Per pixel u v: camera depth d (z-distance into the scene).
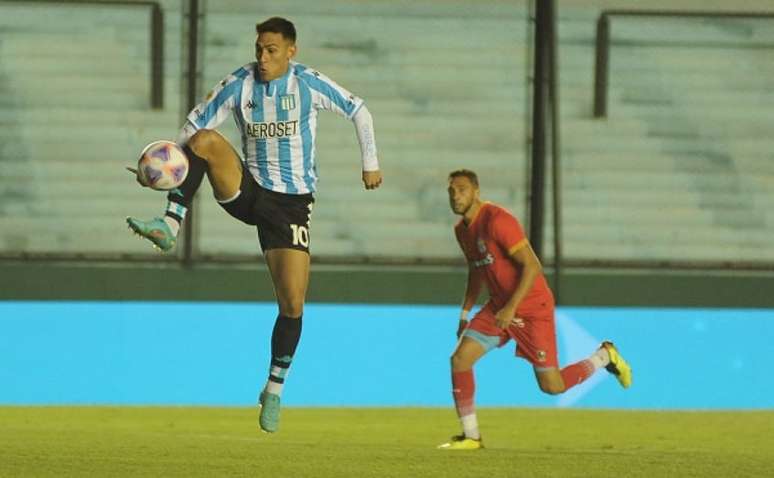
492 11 58.44
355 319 45.22
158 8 54.81
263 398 23.58
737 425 38.78
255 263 48.03
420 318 45.50
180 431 33.69
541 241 49.06
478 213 29.92
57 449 25.75
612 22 58.16
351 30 58.12
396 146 56.22
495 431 36.16
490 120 57.00
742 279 48.88
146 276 47.25
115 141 55.50
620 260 48.84
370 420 39.22
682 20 58.50
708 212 55.91
